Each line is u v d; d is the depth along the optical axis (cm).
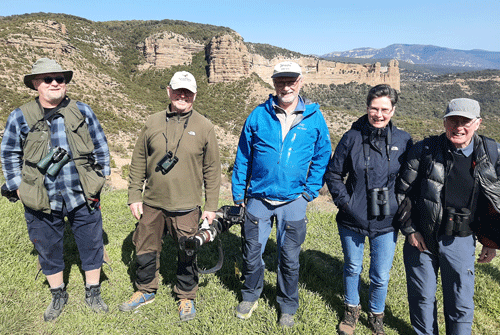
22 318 255
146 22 17550
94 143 271
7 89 4875
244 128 287
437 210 237
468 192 231
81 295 299
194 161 272
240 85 11650
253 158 281
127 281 329
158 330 265
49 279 266
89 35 12181
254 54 16075
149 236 282
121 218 489
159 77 11694
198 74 12219
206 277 347
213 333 263
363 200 264
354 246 276
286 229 277
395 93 247
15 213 430
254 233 281
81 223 268
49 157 239
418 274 260
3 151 243
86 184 256
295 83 255
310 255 432
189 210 278
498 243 229
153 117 273
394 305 333
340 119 9838
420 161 247
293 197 275
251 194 284
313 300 315
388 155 258
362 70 18788
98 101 6494
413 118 12275
